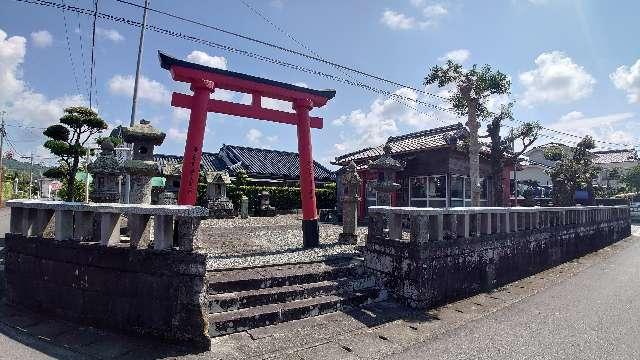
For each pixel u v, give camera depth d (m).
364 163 20.50
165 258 5.38
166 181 20.22
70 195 14.68
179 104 9.59
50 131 14.15
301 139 11.26
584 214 15.86
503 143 15.68
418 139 19.81
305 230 10.69
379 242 8.10
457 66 13.24
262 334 5.69
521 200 24.25
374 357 5.16
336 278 7.84
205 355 4.97
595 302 8.05
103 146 7.76
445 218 8.47
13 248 6.79
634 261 13.57
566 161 21.19
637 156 41.91
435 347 5.54
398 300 7.57
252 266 7.61
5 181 38.28
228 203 21.88
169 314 5.32
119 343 5.30
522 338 5.93
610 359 5.18
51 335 5.54
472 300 8.12
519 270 10.44
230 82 10.08
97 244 5.88
